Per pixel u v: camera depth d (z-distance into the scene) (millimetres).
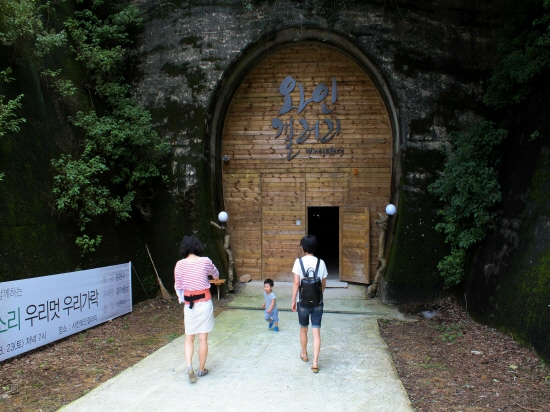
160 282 8906
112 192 8477
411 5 8656
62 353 5711
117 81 9172
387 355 5730
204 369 5004
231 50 9023
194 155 9117
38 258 6367
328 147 10078
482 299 7238
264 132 10219
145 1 9305
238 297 9133
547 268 5797
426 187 8617
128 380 4859
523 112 7777
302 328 5332
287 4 8812
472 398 4430
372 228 9930
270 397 4438
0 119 5965
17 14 6648
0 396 4441
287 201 10250
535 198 6656
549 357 5152
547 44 6906
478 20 8617
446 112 8641
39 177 6840
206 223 9148
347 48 9297
